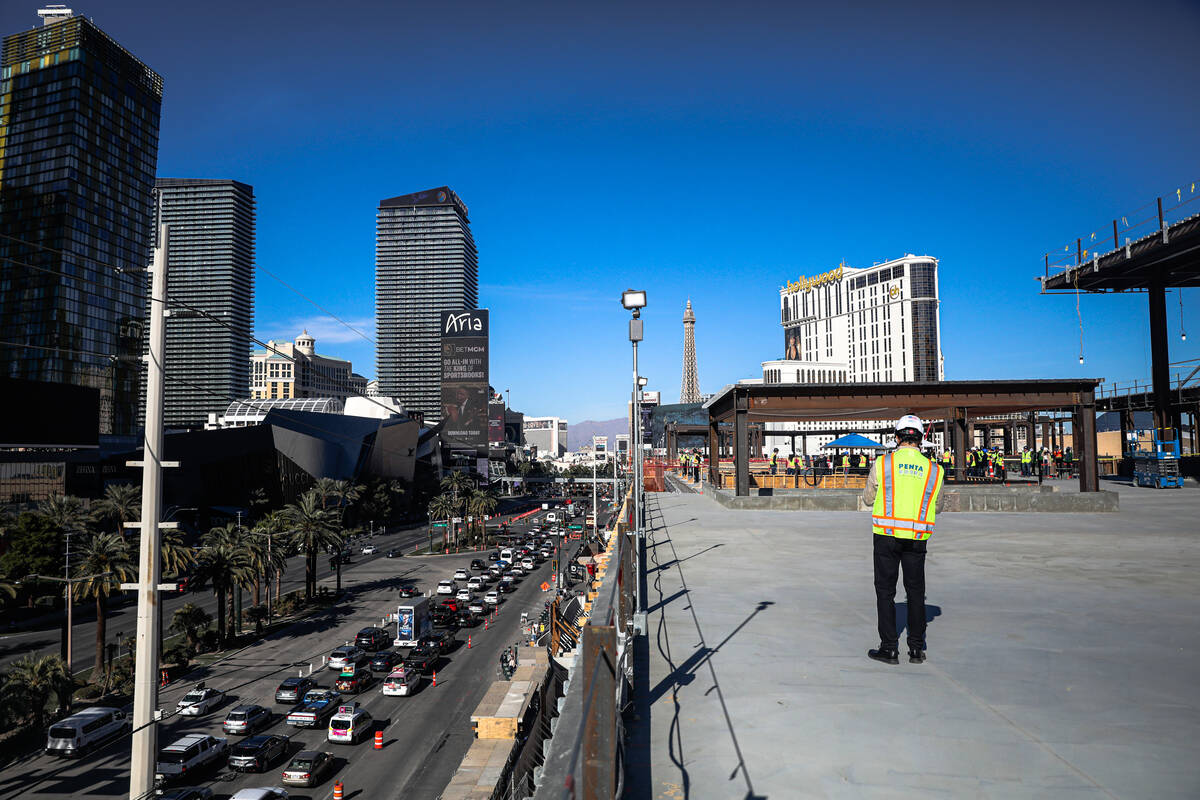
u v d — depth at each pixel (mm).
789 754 3613
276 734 39500
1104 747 3648
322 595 78188
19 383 93938
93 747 37250
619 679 4391
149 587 13844
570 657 5598
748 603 7512
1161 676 4898
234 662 53406
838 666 5211
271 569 63500
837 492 25578
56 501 69938
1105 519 19156
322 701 42500
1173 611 7129
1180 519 19078
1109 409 55688
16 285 171875
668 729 4035
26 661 41500
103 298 181500
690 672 5125
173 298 14539
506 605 76312
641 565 10523
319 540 73188
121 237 190375
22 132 179625
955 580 9125
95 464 108688
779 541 13398
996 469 33594
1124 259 41531
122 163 192750
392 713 43844
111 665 46656
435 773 34844
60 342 168500
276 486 127062
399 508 164625
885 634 5324
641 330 13164
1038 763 3453
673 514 20672
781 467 38406
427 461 189750
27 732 39406
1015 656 5453
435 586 84375
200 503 118375
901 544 5293
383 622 66688
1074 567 10266
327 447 131250
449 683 49812
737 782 3287
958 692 4598
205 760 34906
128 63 196375
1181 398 45781
